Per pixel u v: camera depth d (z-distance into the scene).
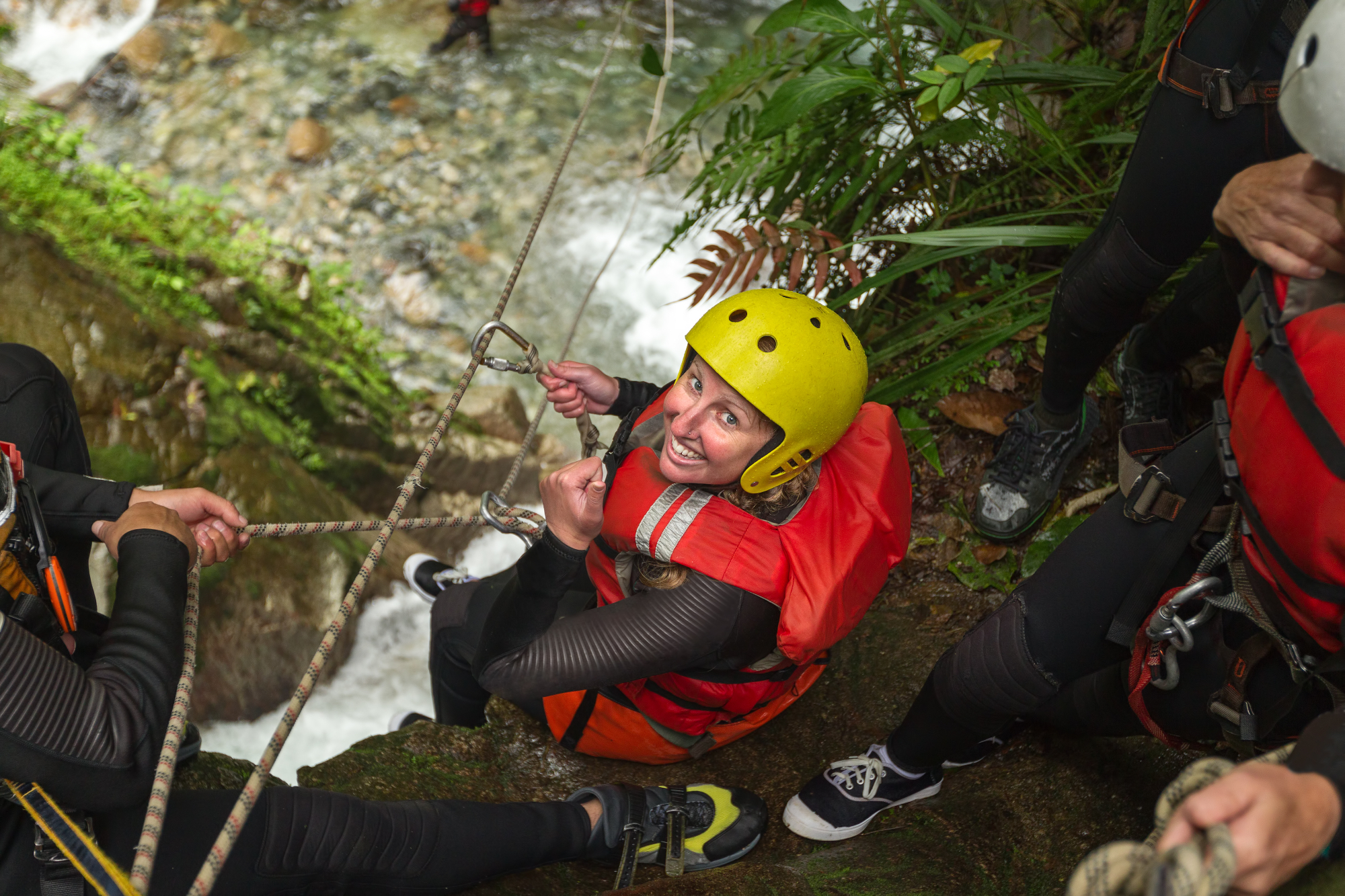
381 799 2.20
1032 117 3.02
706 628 1.87
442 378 6.70
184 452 4.41
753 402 1.77
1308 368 1.17
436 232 7.57
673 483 1.95
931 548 2.89
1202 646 1.63
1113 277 2.08
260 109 8.36
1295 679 1.42
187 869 1.62
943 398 3.06
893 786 2.19
